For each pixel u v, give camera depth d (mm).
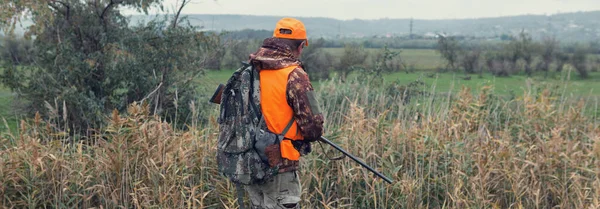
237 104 3551
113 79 8758
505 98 8516
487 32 155250
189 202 4246
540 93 7633
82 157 4625
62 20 9352
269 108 3502
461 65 25641
